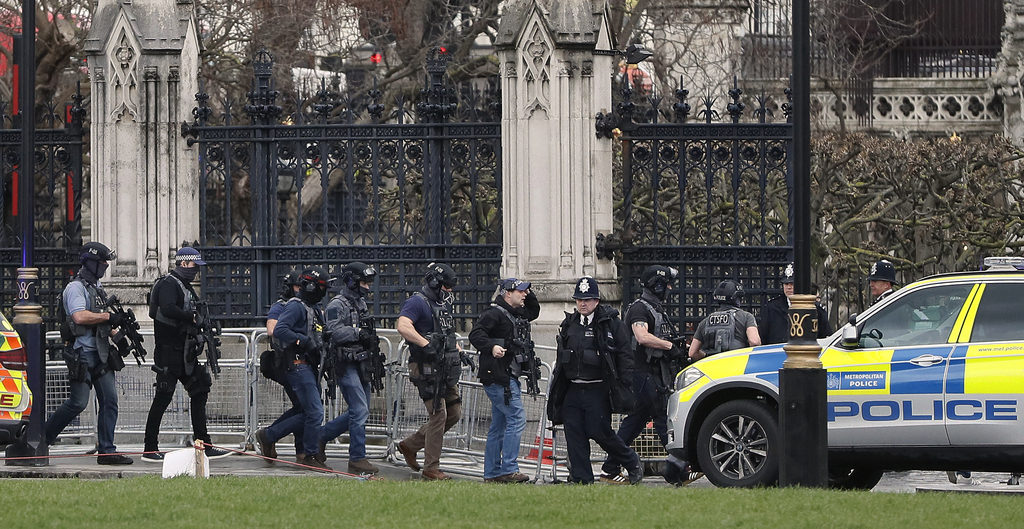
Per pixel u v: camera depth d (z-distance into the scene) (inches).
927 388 1535.4
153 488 1390.3
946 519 1184.8
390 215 2642.7
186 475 1599.4
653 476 1962.4
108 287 2188.7
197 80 2282.2
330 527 1138.7
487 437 1771.7
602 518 1196.5
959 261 2987.2
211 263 2191.2
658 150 2161.7
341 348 1791.3
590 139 2153.1
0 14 3548.2
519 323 1724.9
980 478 1998.0
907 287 1598.2
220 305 2201.0
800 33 1478.8
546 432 1894.7
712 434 1651.1
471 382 1870.1
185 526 1135.6
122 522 1162.6
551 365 1918.1
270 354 1851.6
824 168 2901.1
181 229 2208.4
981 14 5191.9
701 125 2142.0
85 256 1831.9
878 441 1561.3
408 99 3627.0
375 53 3784.5
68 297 1815.9
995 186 3112.7
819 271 2871.6
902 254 3361.2
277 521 1164.5
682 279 2153.1
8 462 1813.5
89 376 1834.4
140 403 2117.4
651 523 1167.0
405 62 3663.9
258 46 3553.2
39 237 2233.0
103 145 2208.4
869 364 1572.3
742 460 1633.9
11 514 1199.6
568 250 2143.2
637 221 2527.1
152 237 2198.6
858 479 1777.8
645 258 2158.0
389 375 1969.7
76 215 2215.8
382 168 2203.5
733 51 4185.5
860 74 4463.6
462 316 2185.0
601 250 2149.4
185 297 1836.9
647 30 3774.6
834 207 3002.0
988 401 1502.2
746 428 1635.1
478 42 5241.1
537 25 2139.5
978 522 1170.6
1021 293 1535.4
